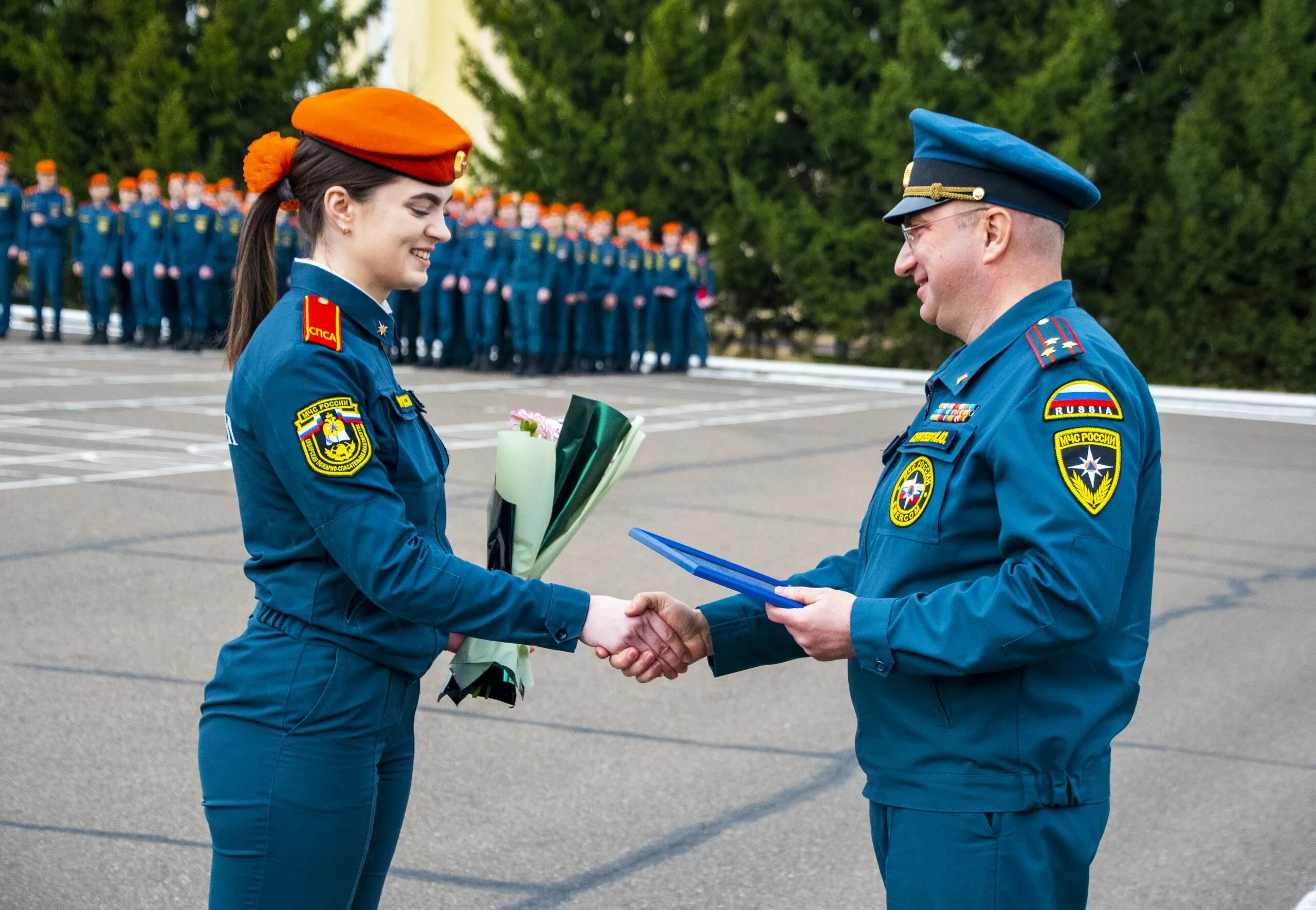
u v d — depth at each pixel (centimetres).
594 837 570
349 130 302
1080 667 293
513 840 564
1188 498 1523
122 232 2952
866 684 309
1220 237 3309
